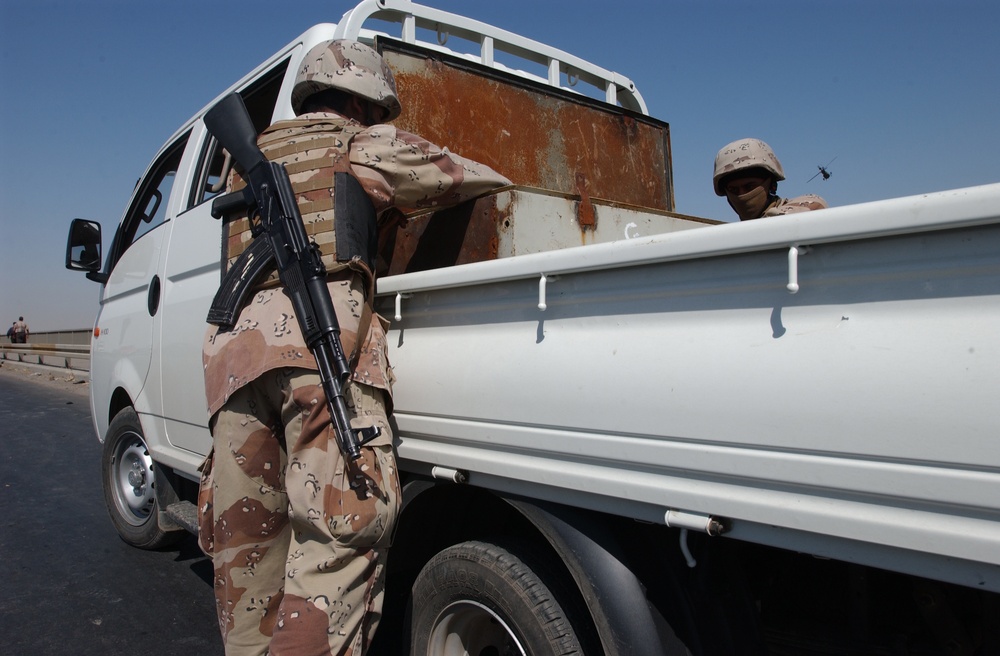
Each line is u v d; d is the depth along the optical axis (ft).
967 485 3.33
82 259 13.69
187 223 10.87
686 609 5.06
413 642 6.50
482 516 6.76
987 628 4.73
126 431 13.67
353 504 5.65
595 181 10.82
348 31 8.86
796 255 3.93
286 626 5.55
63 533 15.37
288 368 5.84
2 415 34.22
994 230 3.34
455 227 7.10
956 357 3.43
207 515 6.68
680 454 4.40
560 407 5.11
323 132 6.53
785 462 3.93
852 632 5.45
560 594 5.52
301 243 5.92
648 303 4.74
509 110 9.80
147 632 10.65
